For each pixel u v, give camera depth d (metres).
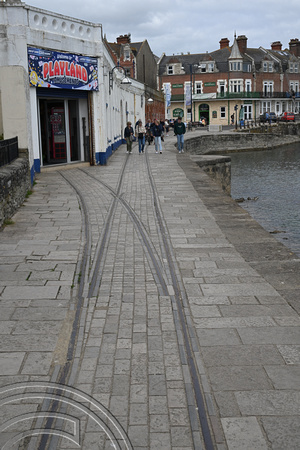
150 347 4.78
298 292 6.04
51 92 18.66
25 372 4.36
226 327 5.15
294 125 72.31
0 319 5.48
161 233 9.09
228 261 7.33
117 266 7.29
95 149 20.75
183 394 3.98
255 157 48.91
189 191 13.55
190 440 3.46
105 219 10.34
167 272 6.94
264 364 4.39
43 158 19.73
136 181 15.66
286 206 21.58
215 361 4.47
